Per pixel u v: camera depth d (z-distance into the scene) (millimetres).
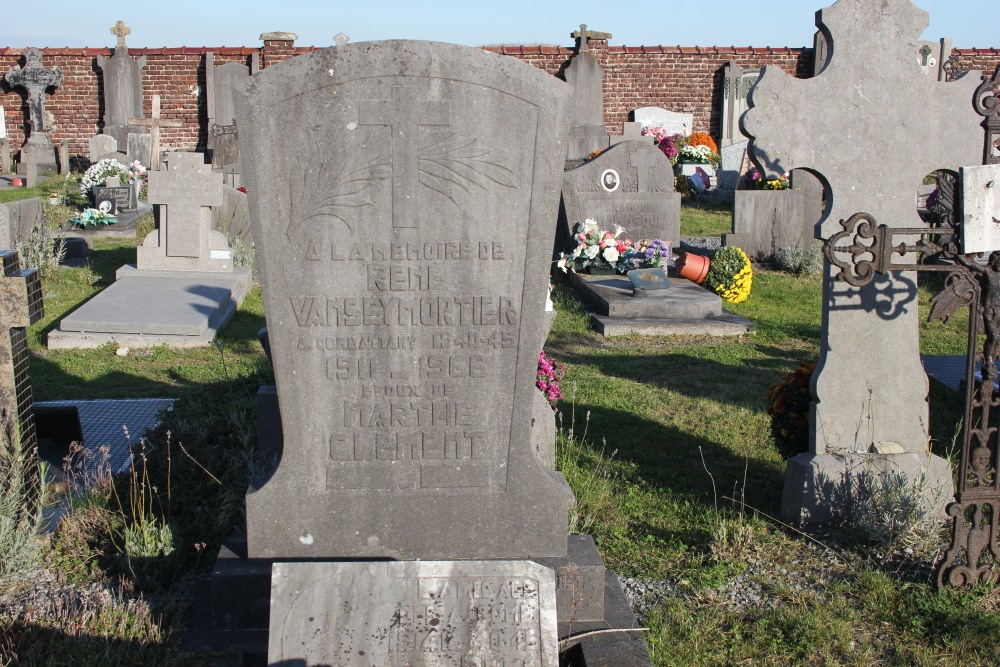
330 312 4344
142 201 19078
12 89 25781
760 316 11867
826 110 5449
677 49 27156
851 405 5684
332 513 4488
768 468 6613
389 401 4434
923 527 5188
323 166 4223
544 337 5590
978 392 4660
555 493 4516
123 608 4371
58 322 10578
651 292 11844
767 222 14898
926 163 5520
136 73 25750
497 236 4312
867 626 4543
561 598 4418
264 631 4305
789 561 5160
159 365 9211
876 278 5562
